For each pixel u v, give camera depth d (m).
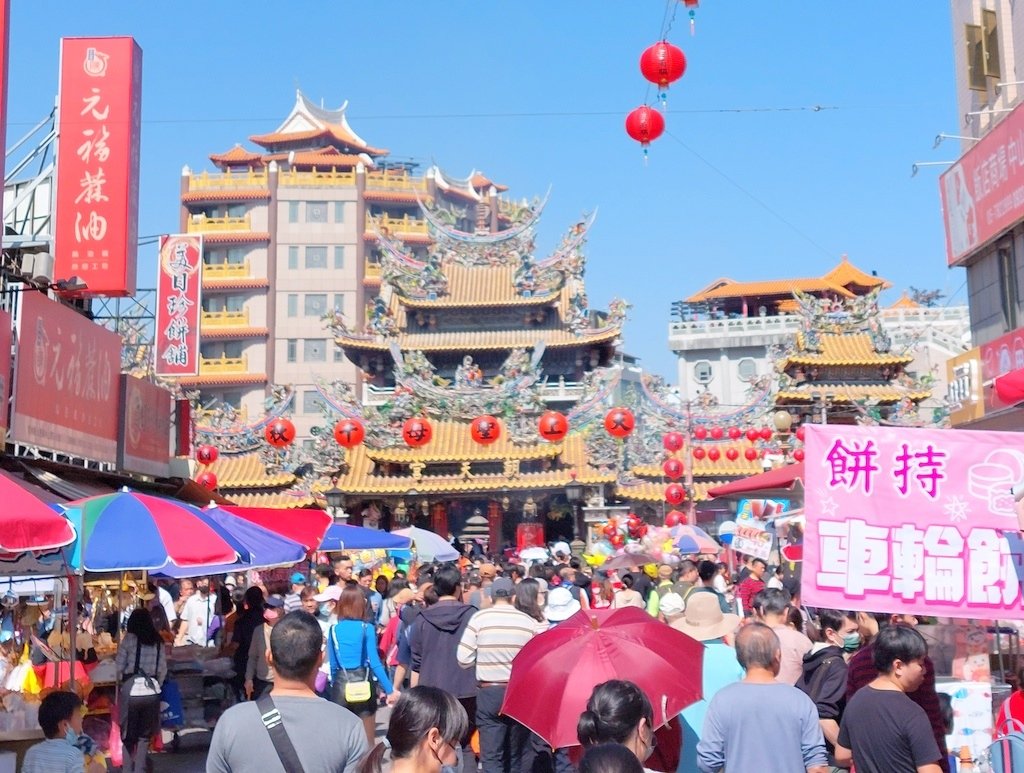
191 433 28.00
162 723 16.02
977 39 28.69
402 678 14.64
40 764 8.99
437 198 98.56
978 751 9.60
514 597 12.53
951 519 8.79
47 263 20.25
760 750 7.16
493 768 11.09
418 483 49.31
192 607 22.61
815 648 9.81
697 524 49.06
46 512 9.35
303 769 5.84
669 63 15.55
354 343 63.75
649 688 7.57
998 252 26.95
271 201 91.38
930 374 59.16
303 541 18.75
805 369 55.09
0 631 17.25
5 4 17.42
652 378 50.78
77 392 19.69
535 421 49.91
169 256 29.36
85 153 20.88
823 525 8.90
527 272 63.94
